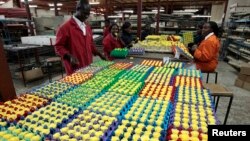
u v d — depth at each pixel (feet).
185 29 25.02
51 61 15.56
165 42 13.25
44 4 38.63
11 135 2.50
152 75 5.57
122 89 4.32
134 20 24.36
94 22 26.78
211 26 9.29
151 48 11.23
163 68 6.45
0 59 3.97
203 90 4.33
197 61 9.80
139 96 3.97
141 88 4.44
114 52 9.12
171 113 3.16
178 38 15.53
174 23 25.27
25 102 3.59
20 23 19.45
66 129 2.65
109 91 4.26
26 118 2.97
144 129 2.66
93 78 5.19
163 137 2.48
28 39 16.65
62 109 3.32
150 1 29.27
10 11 18.37
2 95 4.09
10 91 4.24
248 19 17.87
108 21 16.46
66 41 7.52
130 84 4.72
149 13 26.55
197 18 25.95
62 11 54.24
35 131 2.60
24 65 16.56
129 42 13.06
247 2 22.94
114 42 11.39
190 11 27.94
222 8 31.37
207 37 9.35
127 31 13.39
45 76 15.71
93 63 7.21
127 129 2.65
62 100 3.71
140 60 8.55
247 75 12.63
